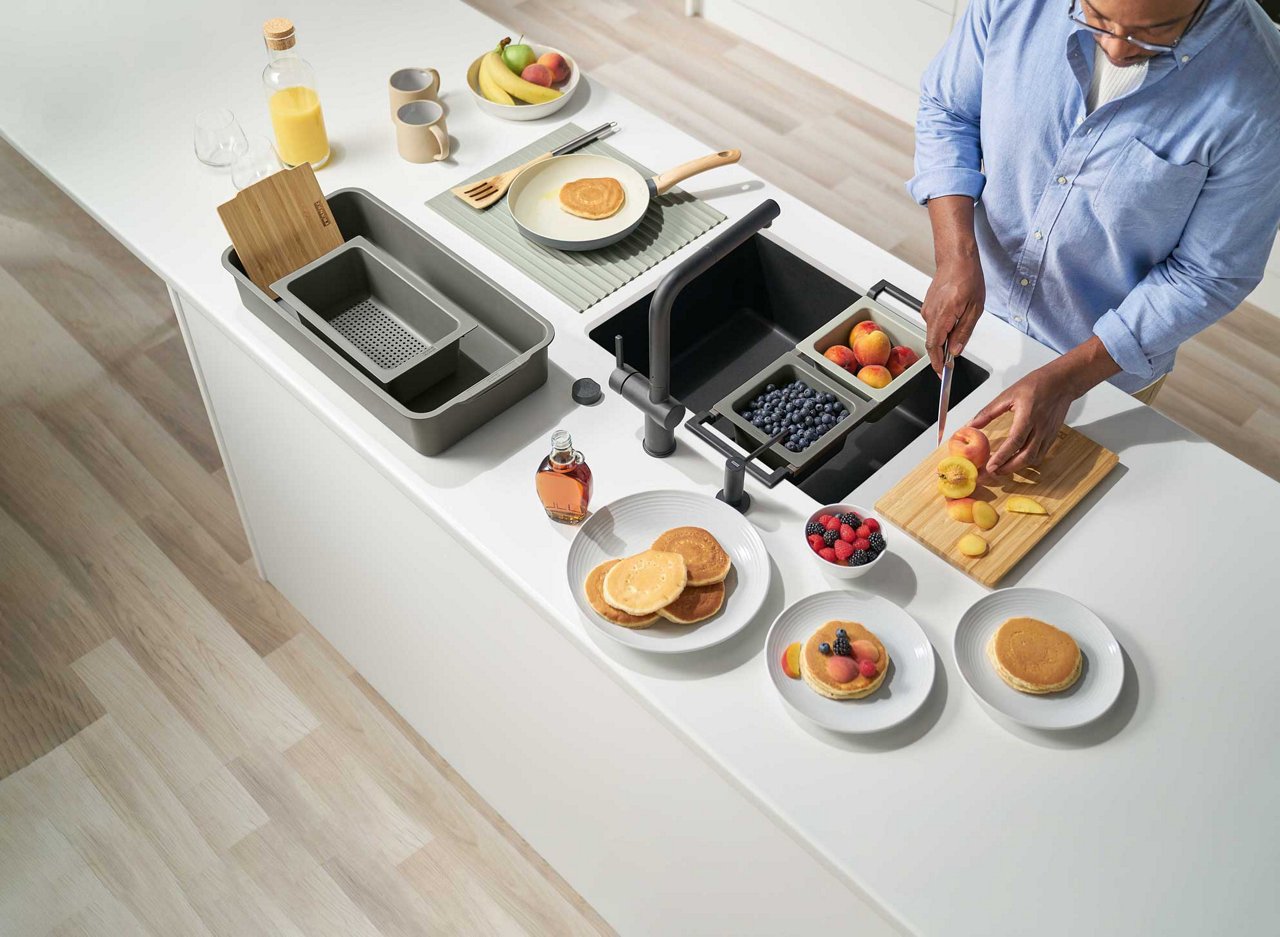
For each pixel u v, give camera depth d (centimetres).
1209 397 295
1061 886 123
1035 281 182
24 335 300
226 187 196
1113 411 167
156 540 264
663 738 149
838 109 374
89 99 210
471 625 178
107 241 323
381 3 235
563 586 147
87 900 212
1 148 345
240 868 217
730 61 390
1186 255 162
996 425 161
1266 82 145
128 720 236
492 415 164
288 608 254
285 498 212
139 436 282
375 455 160
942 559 150
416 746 236
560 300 181
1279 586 148
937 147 180
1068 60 154
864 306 180
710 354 200
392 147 205
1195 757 133
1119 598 147
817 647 138
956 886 123
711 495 157
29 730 234
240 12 231
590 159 199
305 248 181
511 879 219
